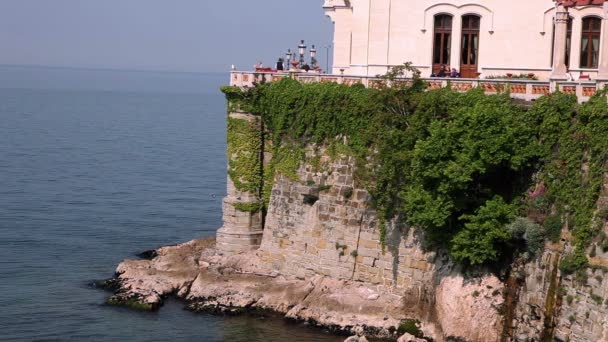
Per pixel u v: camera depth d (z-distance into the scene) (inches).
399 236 2728.8
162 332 2763.3
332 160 2888.8
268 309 2871.6
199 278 3043.8
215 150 7317.9
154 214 4426.7
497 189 2544.3
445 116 2600.9
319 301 2807.6
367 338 2659.9
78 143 7539.4
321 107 2906.0
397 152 2655.0
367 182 2785.4
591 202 2294.5
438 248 2647.6
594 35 2957.7
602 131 2299.5
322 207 2901.1
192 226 4153.5
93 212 4434.1
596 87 2372.0
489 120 2443.4
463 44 3154.5
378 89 2726.4
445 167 2481.5
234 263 3105.3
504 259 2518.5
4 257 3538.4
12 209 4448.8
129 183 5393.7
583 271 2283.5
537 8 3075.8
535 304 2411.4
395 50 3201.3
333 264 2866.6
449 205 2500.0
